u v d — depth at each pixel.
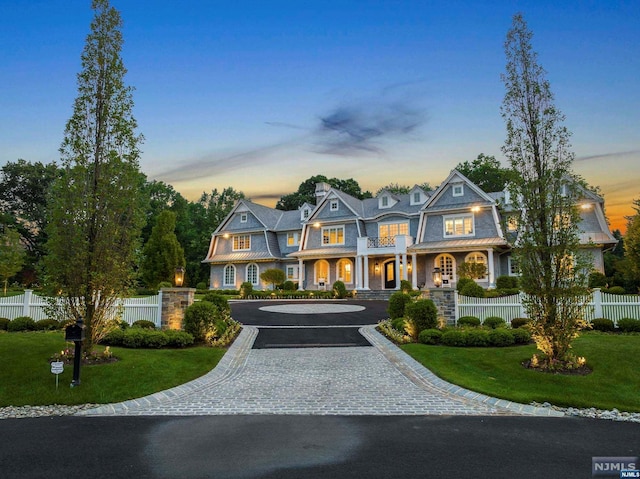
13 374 9.09
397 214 33.91
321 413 7.36
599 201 26.64
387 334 14.85
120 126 10.40
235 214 41.47
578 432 6.38
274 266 38.25
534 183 9.89
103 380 8.96
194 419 7.01
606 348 10.77
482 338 12.25
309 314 21.08
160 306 15.64
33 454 5.41
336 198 36.88
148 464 5.07
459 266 27.48
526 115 10.34
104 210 10.13
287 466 5.00
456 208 30.39
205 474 4.77
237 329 15.95
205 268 51.66
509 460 5.21
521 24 10.60
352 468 4.95
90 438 6.05
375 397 8.37
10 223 44.94
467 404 7.93
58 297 10.05
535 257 9.95
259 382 9.54
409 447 5.67
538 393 8.48
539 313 9.97
